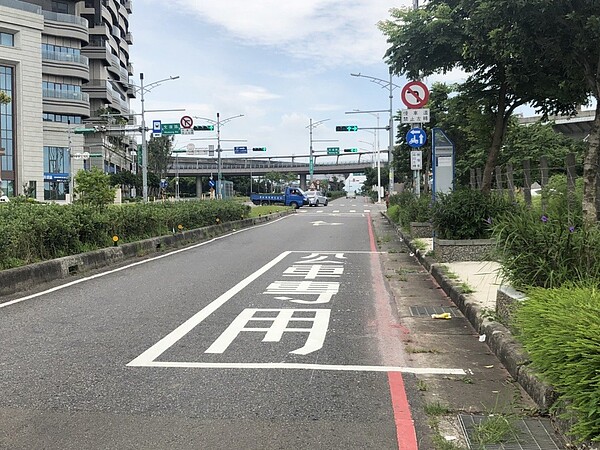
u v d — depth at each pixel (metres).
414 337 7.00
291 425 4.41
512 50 9.09
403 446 4.06
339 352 6.34
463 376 5.52
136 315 8.20
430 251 13.93
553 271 6.23
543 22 8.39
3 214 12.24
